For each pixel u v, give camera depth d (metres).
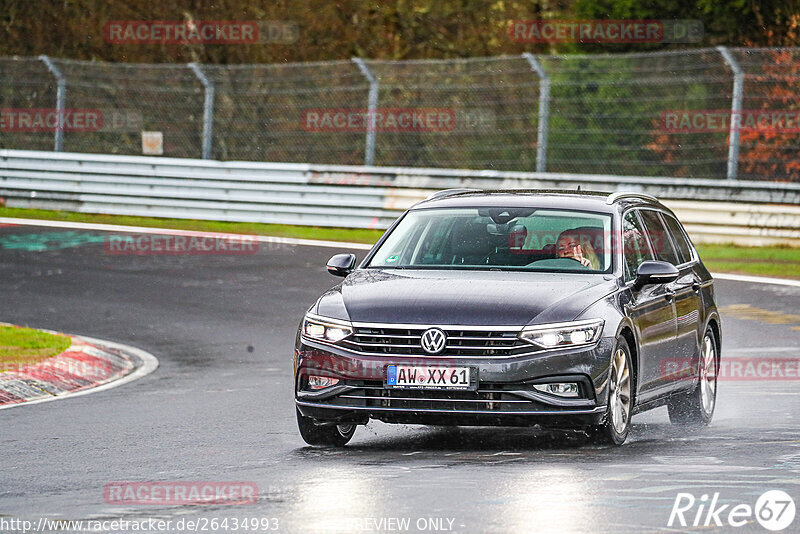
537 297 27.08
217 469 25.30
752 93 86.06
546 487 22.38
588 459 25.58
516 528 19.22
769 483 22.75
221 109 101.06
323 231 80.69
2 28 109.00
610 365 26.66
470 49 101.62
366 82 98.69
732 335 47.91
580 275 28.84
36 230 78.25
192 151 102.06
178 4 105.19
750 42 89.25
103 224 81.44
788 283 61.59
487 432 30.48
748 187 75.56
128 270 65.12
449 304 26.88
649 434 30.09
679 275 32.50
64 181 86.56
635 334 28.30
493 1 101.62
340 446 28.66
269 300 57.47
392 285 28.19
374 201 80.44
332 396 26.98
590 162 86.44
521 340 26.22
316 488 22.73
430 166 93.19
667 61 88.62
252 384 39.47
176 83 102.62
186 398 36.59
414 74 83.44
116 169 85.56
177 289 60.12
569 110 88.25
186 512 20.95
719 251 72.81
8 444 28.84
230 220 83.19
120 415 33.44
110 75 102.44
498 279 28.27
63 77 88.75
